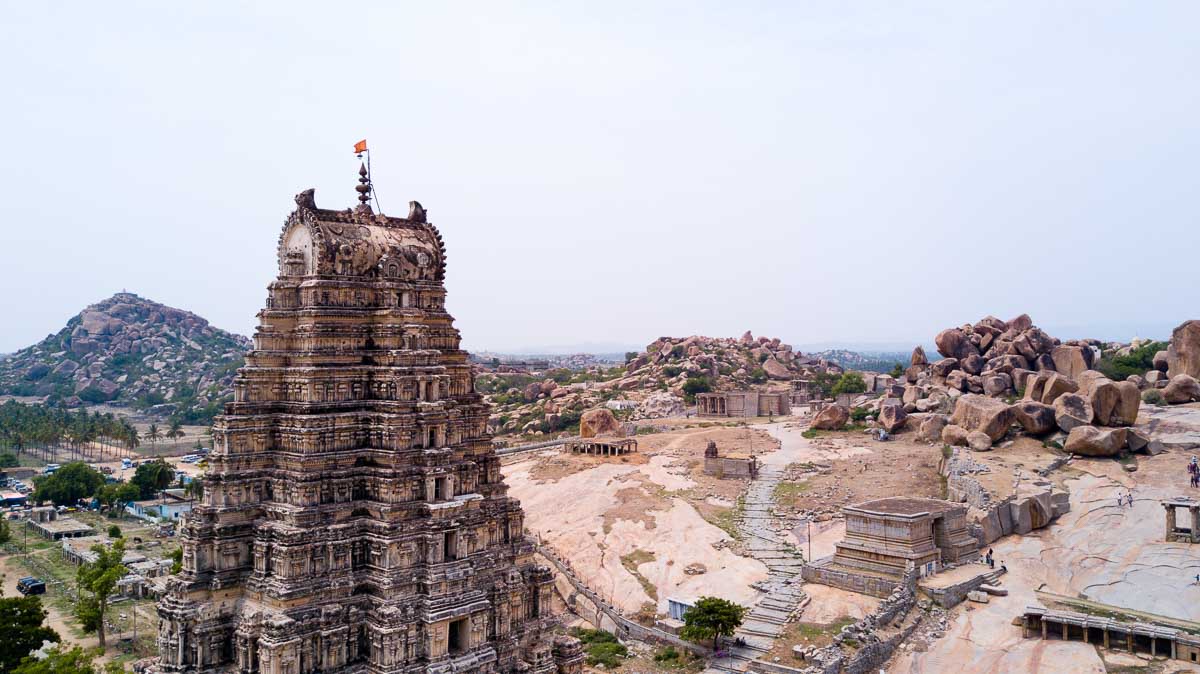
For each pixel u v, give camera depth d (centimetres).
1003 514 9831
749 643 7825
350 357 5647
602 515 11706
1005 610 8075
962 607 8219
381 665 5069
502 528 6056
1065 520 10044
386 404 5519
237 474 5388
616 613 9075
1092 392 12131
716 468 13225
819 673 6775
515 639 5819
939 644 7588
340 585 5194
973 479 10688
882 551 8762
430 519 5397
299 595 5028
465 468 5841
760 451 14562
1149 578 8244
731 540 10525
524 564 6109
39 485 17838
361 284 5759
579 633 8906
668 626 8500
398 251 5916
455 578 5369
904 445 13900
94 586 8800
